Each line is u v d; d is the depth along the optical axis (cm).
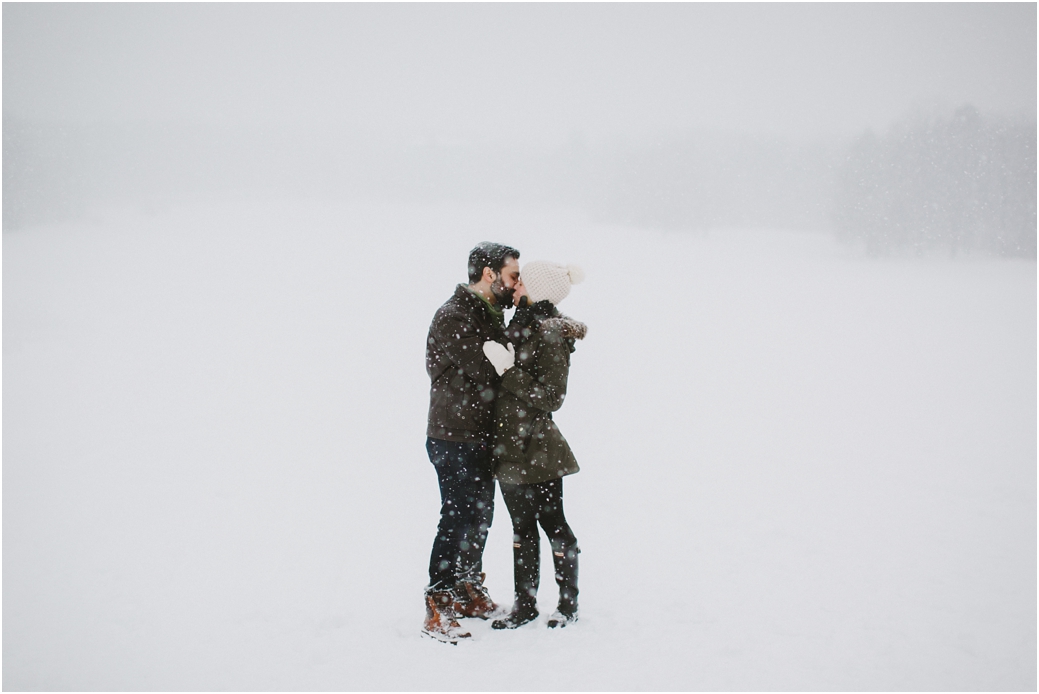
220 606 308
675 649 254
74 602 315
